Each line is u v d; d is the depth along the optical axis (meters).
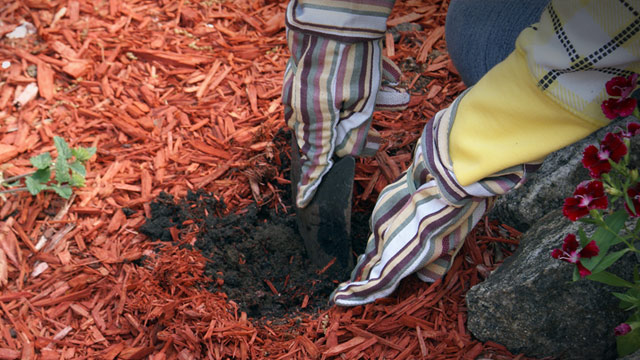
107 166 2.76
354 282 2.12
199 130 2.89
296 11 1.95
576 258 1.56
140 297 2.23
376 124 2.78
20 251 2.44
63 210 2.59
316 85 1.97
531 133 1.59
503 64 1.64
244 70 3.16
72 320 2.23
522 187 2.22
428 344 2.01
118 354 2.11
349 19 1.87
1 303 2.28
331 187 2.14
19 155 2.80
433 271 2.10
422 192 1.90
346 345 2.02
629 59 1.39
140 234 2.49
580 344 1.85
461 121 1.71
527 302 1.84
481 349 1.96
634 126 1.56
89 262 2.40
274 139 2.75
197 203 2.53
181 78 3.12
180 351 2.08
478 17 2.31
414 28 3.25
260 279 2.33
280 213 2.53
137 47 3.26
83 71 3.13
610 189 1.53
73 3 3.48
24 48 3.25
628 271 1.74
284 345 2.05
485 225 2.28
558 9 1.46
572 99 1.48
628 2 1.34
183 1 3.51
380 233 2.06
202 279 2.28
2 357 2.11
